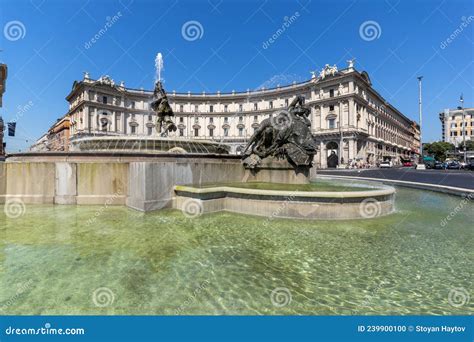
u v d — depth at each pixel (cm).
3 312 234
